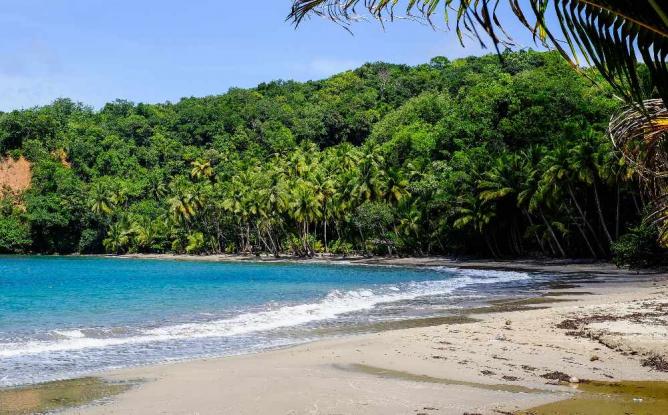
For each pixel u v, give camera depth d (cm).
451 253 7412
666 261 4247
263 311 2434
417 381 1151
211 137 13612
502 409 945
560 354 1378
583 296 2875
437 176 7438
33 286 4103
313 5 343
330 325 2027
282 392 1071
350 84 15825
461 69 13338
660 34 319
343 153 9738
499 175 6103
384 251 8069
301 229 8962
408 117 10812
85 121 13725
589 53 330
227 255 9862
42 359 1453
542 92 7306
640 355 1343
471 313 2309
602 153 4809
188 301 2894
